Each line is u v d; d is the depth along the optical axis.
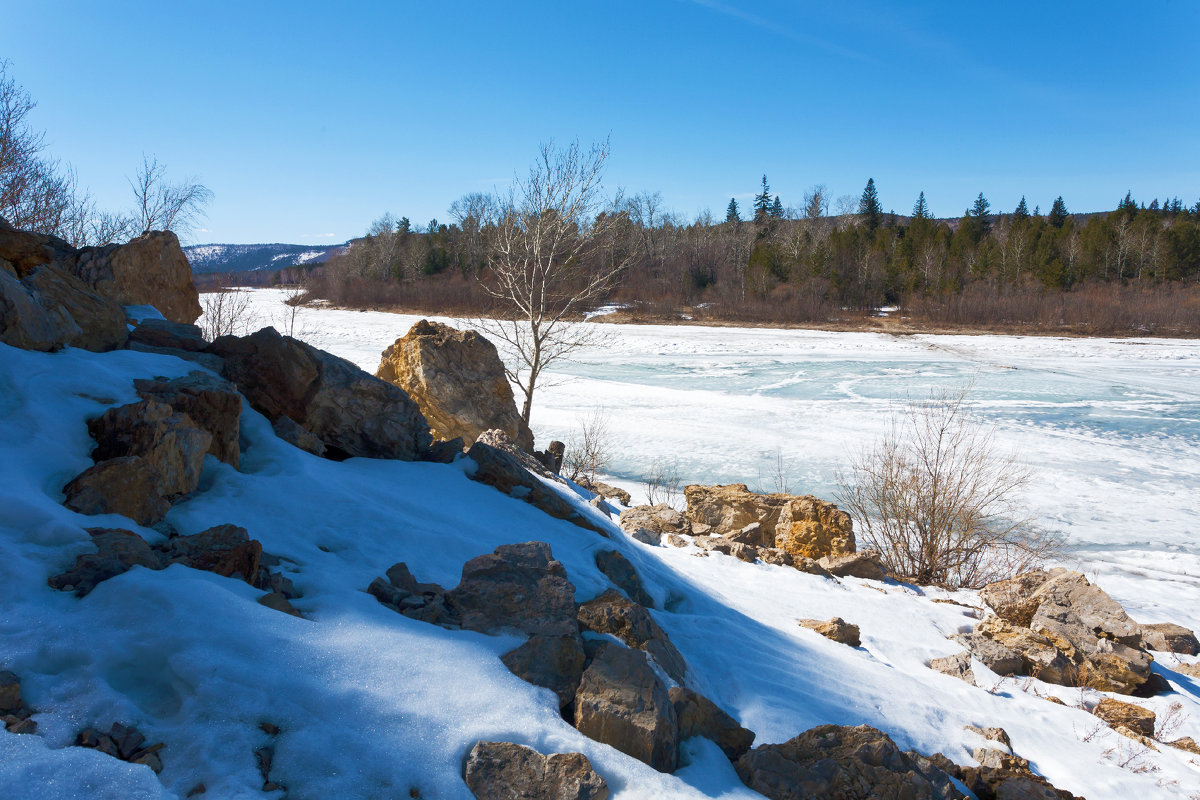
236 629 3.24
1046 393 30.33
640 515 10.32
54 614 3.17
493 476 7.69
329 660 3.24
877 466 16.83
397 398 7.91
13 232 7.13
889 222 112.44
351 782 2.68
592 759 3.14
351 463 7.21
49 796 2.29
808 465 19.00
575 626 4.08
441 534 5.66
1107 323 57.66
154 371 6.53
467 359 12.62
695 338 50.75
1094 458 19.89
